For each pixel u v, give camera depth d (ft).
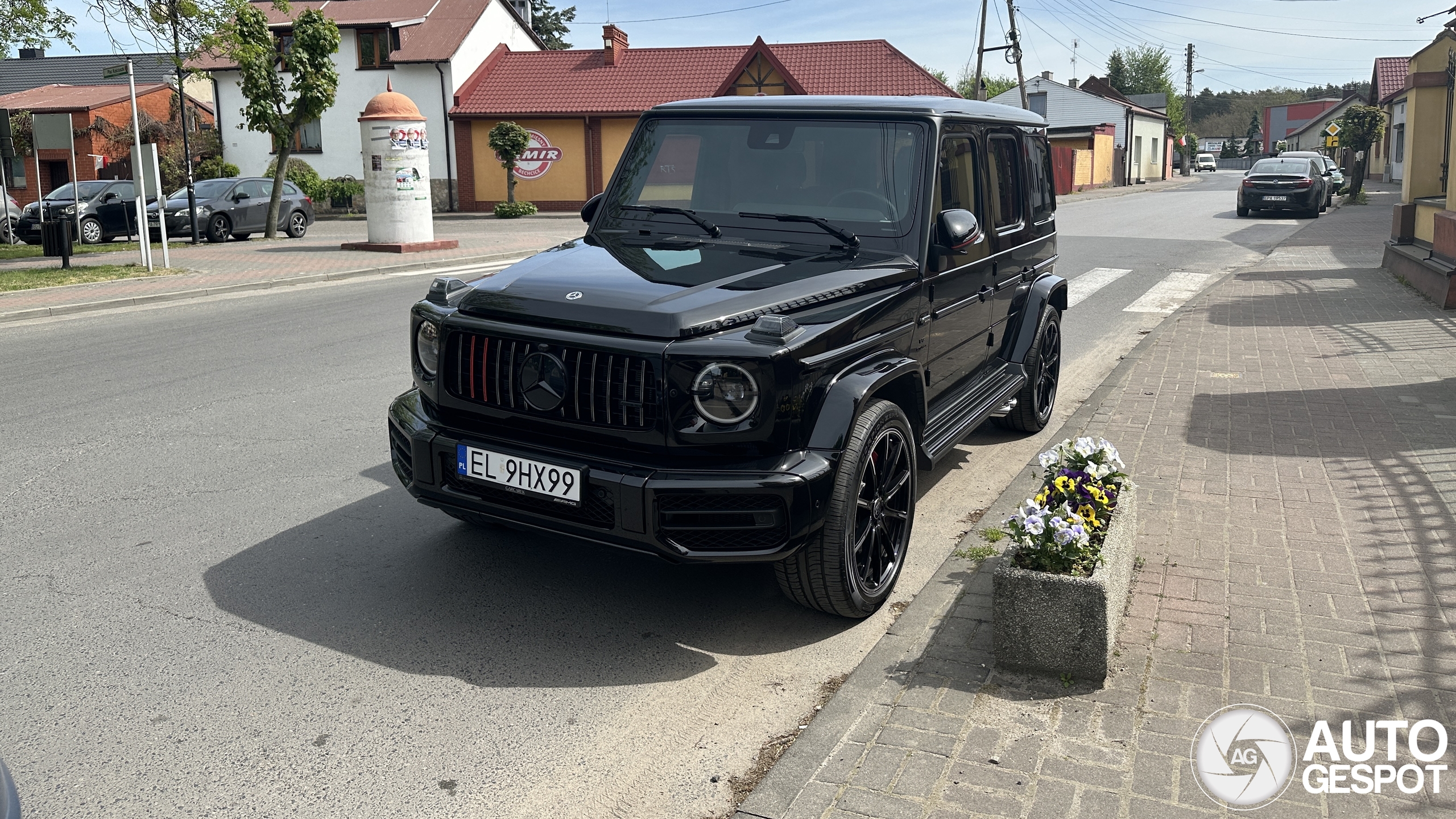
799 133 15.81
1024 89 127.24
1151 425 21.89
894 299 13.73
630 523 11.45
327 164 126.62
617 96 120.47
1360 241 63.05
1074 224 81.35
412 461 13.11
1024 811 9.09
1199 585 13.67
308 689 11.60
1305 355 28.94
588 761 10.31
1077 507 12.39
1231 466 18.84
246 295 45.62
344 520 16.90
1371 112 104.63
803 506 11.47
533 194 123.03
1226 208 102.01
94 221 75.00
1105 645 11.05
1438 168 46.32
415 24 124.26
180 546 15.72
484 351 12.50
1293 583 13.73
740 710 11.28
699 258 14.10
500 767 10.19
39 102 127.34
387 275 53.98
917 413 14.47
